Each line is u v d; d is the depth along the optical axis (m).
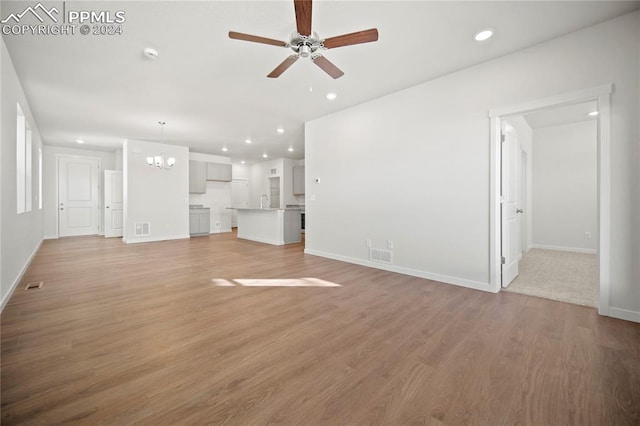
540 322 2.32
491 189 3.06
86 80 3.48
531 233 5.94
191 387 1.51
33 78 3.40
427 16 2.30
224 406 1.37
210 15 2.30
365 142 4.33
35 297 2.92
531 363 1.73
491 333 2.13
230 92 3.89
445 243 3.45
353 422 1.27
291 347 1.94
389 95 3.99
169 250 5.85
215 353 1.86
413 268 3.78
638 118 2.26
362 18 2.33
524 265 4.34
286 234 6.89
